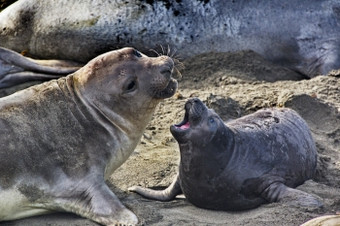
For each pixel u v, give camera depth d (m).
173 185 26.11
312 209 24.41
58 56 41.19
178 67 37.84
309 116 32.81
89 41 40.31
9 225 24.45
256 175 25.38
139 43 40.34
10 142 24.56
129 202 25.59
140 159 29.22
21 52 41.97
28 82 36.97
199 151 24.86
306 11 40.44
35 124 25.17
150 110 26.34
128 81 25.64
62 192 24.48
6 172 24.16
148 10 40.22
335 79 37.06
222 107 33.03
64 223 24.20
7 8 42.88
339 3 40.81
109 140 25.69
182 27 40.19
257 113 28.34
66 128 25.33
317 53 40.03
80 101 25.94
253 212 25.19
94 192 24.27
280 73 39.62
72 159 24.81
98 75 26.00
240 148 25.48
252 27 40.19
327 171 28.50
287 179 26.08
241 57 39.69
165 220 24.23
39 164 24.55
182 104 34.22
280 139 26.55
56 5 40.91
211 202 25.48
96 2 40.53
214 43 40.31
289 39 40.28
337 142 31.20
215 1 40.34
